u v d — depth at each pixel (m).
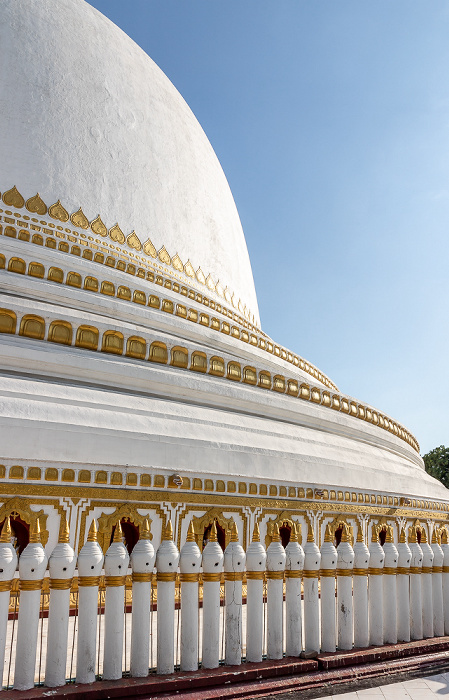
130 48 13.15
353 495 9.57
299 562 6.38
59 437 6.60
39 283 8.93
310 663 6.02
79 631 5.01
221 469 7.82
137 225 11.29
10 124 10.27
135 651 5.22
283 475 8.55
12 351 7.39
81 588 5.08
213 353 9.59
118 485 6.91
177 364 9.12
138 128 11.95
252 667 5.70
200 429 8.01
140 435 7.19
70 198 10.46
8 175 9.98
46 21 11.59
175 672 5.39
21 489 6.30
